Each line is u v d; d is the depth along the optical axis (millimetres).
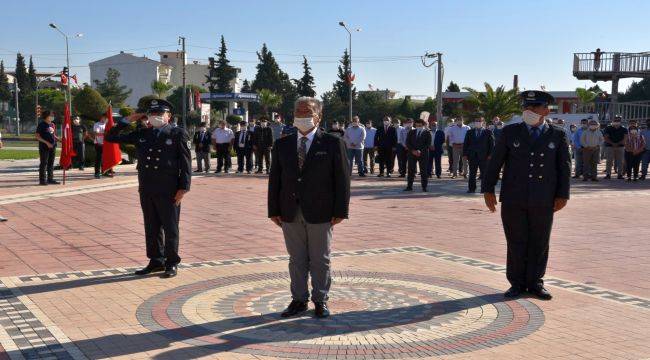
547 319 5566
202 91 84000
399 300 6164
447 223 11102
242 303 6031
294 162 5539
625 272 7398
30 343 4898
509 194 6320
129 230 10102
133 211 12289
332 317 5598
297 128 5684
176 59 100750
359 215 12062
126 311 5738
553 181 6281
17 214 11758
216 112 74500
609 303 6082
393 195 15531
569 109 50594
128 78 92312
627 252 8562
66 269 7395
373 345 4871
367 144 22156
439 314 5703
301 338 5031
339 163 5531
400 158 20891
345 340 4984
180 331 5188
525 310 5840
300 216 5570
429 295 6355
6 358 4574
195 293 6375
